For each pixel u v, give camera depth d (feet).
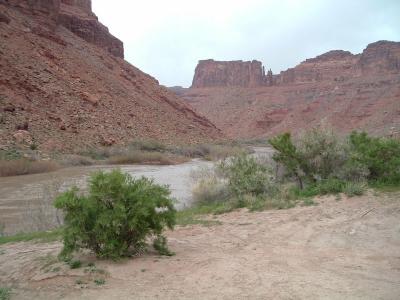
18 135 107.55
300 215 28.94
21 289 17.31
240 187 37.17
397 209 27.78
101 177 20.27
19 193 58.39
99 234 19.63
